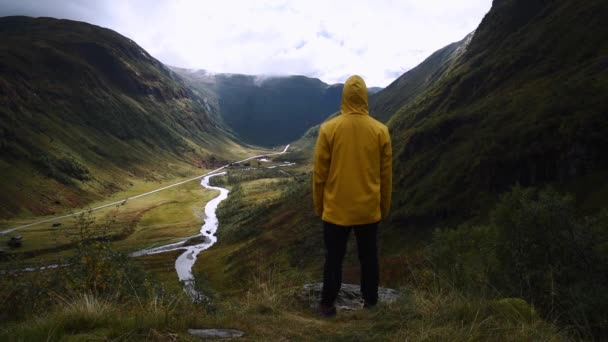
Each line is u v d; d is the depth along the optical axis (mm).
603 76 76250
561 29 111625
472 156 75062
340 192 4293
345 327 3887
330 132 4344
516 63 112688
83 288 5168
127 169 186375
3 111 158375
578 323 3449
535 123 70312
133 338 3082
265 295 5051
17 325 3541
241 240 84000
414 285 5254
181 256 77250
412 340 3127
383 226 74188
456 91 124875
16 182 124750
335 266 4496
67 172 149750
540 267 4410
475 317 3408
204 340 3268
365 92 4430
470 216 65875
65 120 194000
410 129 125562
